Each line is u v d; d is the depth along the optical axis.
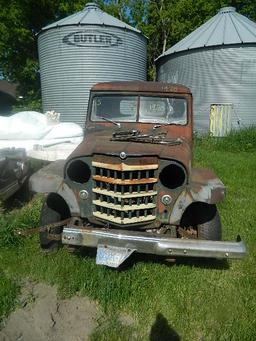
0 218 4.83
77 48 14.02
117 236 3.34
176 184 3.58
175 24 23.89
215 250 3.28
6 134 7.01
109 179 3.35
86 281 3.57
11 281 3.60
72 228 3.45
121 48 14.41
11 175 5.26
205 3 24.28
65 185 3.61
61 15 23.25
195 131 15.91
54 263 3.85
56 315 3.24
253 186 7.30
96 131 4.53
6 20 21.28
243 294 3.49
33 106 22.53
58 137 7.36
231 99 14.96
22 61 23.05
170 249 3.30
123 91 4.55
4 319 3.16
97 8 15.30
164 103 4.54
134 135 4.09
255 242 4.52
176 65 16.38
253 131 14.10
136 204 3.41
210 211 3.84
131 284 3.55
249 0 27.08
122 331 3.00
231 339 2.93
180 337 2.97
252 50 14.41
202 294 3.46
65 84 14.59
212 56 14.91
